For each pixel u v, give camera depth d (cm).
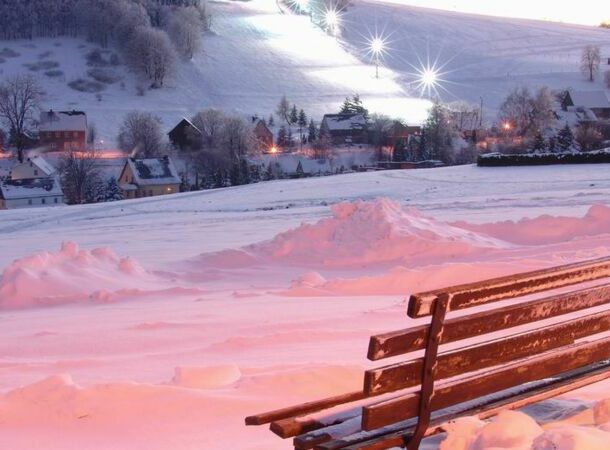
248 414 629
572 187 4544
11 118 13350
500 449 396
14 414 627
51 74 18875
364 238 2162
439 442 464
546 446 389
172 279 1981
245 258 2150
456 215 3459
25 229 4594
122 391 648
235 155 11181
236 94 18962
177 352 1002
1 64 19325
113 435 591
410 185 5594
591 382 522
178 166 11619
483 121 15175
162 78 18638
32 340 1207
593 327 528
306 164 12488
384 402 416
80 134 13725
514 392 491
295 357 891
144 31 18875
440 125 11600
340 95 19450
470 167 6569
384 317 1171
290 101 18875
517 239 2248
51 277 1791
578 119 13262
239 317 1310
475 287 430
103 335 1209
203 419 617
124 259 1984
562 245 2019
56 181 9819
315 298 1526
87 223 4641
